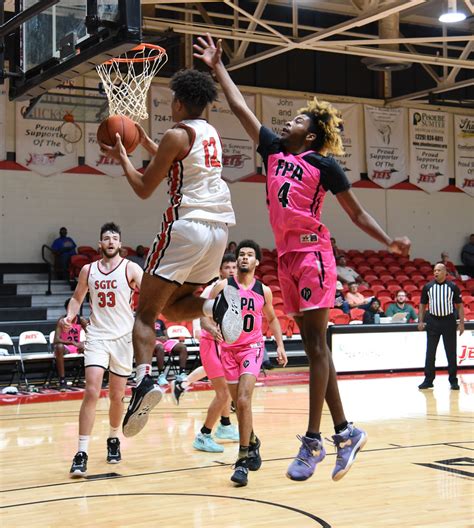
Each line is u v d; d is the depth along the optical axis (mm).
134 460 6027
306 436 3496
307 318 3492
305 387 11633
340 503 4629
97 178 17047
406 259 19562
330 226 19672
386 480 5254
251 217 18656
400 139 20328
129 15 5367
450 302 11148
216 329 4785
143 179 3311
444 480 5238
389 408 9070
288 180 3531
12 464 5953
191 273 3299
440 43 20797
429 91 18859
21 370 11234
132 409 3162
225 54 18250
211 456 6176
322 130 3619
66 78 6281
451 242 20969
